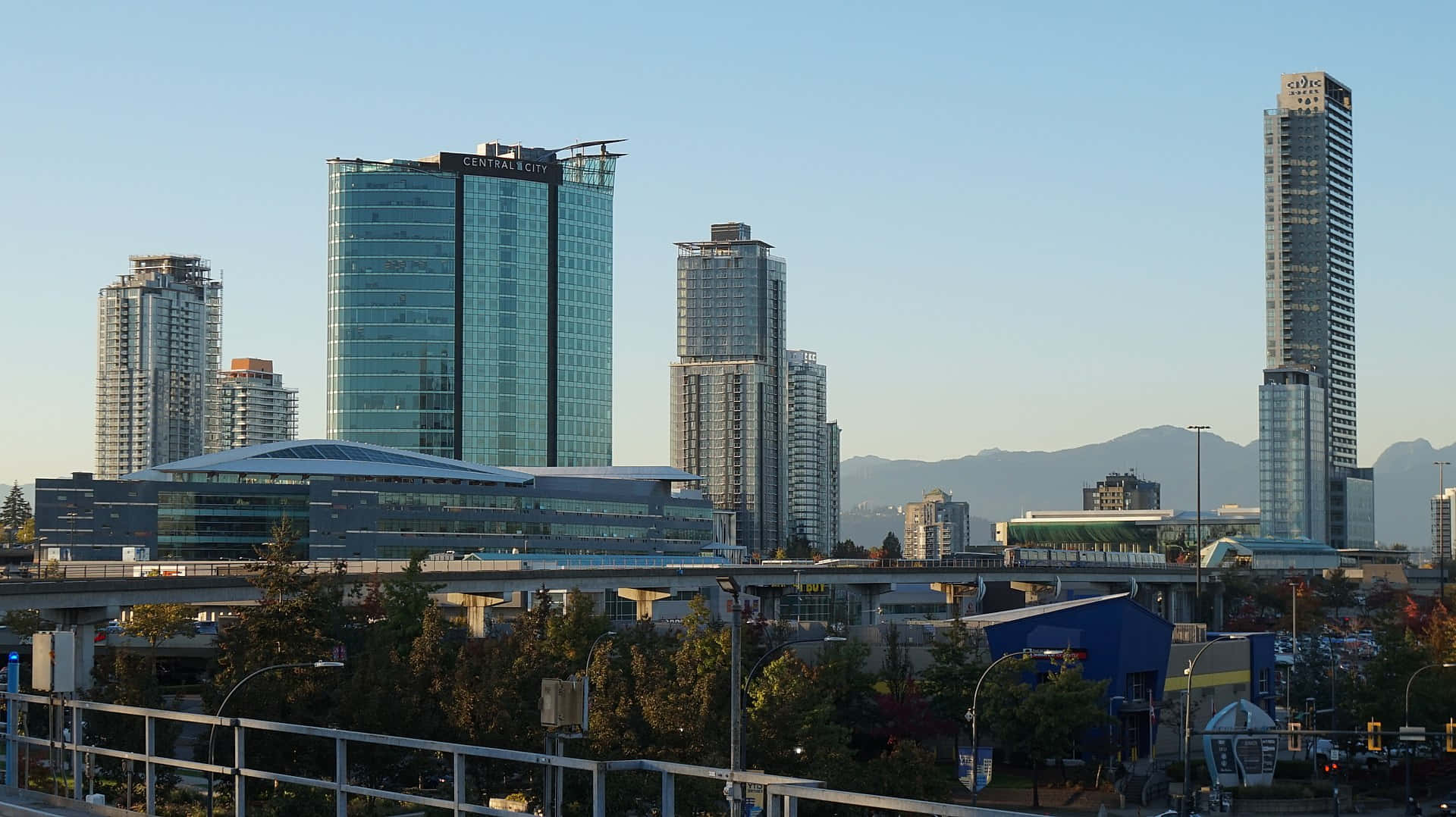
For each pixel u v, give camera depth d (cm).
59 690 3050
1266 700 13812
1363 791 11062
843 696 10475
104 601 11225
